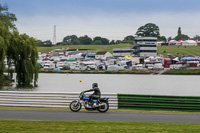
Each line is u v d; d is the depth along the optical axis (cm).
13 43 5431
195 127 1260
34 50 5594
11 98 2005
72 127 1241
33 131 1155
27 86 5675
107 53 16400
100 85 7175
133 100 1917
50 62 14238
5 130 1166
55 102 1969
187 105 1866
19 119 1476
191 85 7231
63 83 7569
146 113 1748
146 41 17600
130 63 14150
